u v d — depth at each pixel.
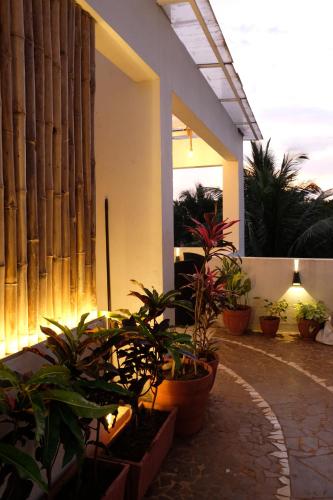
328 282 5.03
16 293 1.70
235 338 4.94
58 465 1.88
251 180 11.33
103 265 3.34
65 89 2.02
